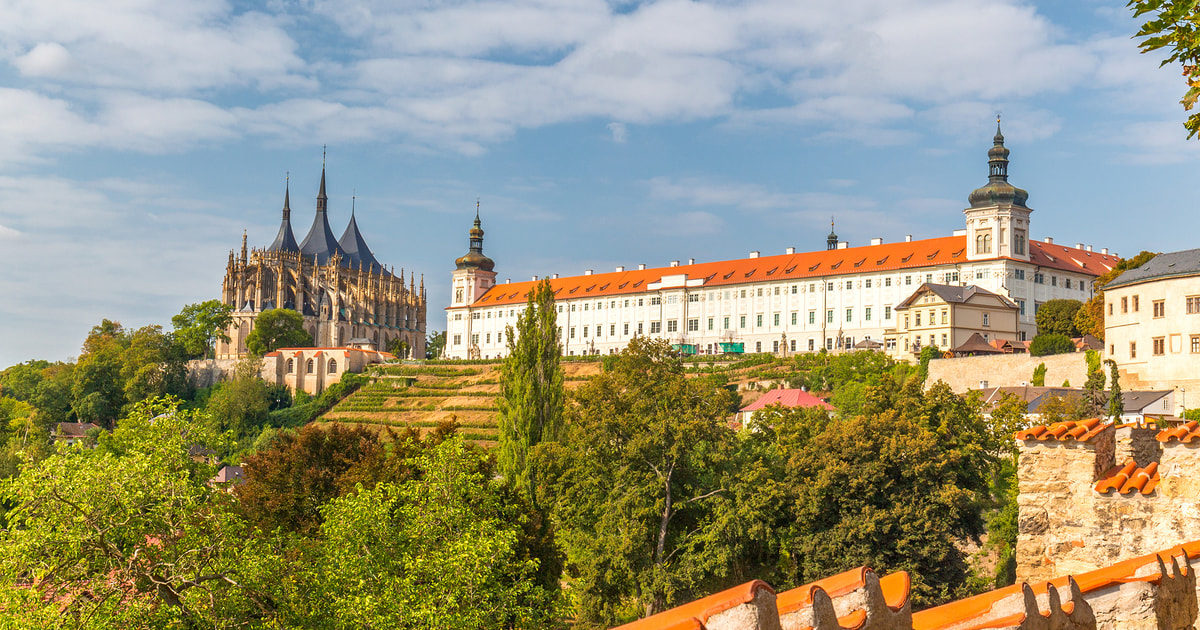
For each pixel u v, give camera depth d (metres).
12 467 129.62
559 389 84.94
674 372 80.88
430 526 49.28
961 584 72.25
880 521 69.31
